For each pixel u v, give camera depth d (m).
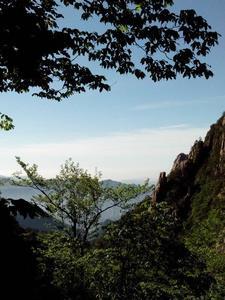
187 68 8.74
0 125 10.46
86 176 24.11
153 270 17.16
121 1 8.38
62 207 23.42
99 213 23.55
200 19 8.11
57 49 6.68
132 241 17.27
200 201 119.50
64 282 16.67
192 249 31.80
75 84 9.35
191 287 16.84
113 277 16.83
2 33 6.09
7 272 4.00
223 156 128.50
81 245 21.22
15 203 4.42
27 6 7.12
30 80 8.71
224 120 141.00
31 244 4.32
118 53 9.05
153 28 8.30
